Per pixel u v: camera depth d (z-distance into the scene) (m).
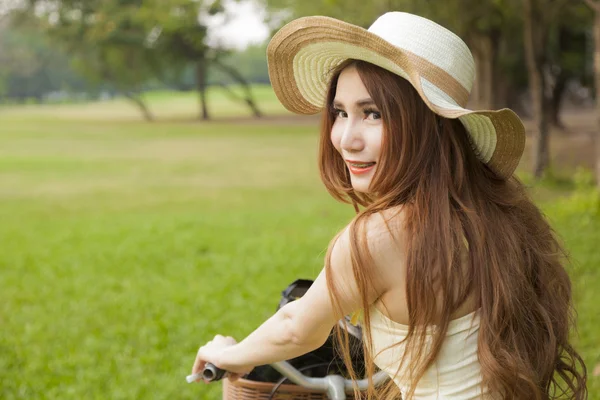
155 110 68.94
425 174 2.01
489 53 26.38
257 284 8.35
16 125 46.06
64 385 5.46
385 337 2.07
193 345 6.23
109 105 81.44
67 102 90.19
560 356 2.16
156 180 20.00
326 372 2.60
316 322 2.12
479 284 1.99
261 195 16.88
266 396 2.56
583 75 35.12
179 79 53.91
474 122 2.05
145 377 5.52
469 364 2.00
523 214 2.16
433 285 1.96
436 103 1.96
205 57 50.06
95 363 5.90
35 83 87.38
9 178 20.45
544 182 16.58
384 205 2.02
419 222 1.98
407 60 1.86
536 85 17.06
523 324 2.02
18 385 5.43
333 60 2.18
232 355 2.28
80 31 49.22
